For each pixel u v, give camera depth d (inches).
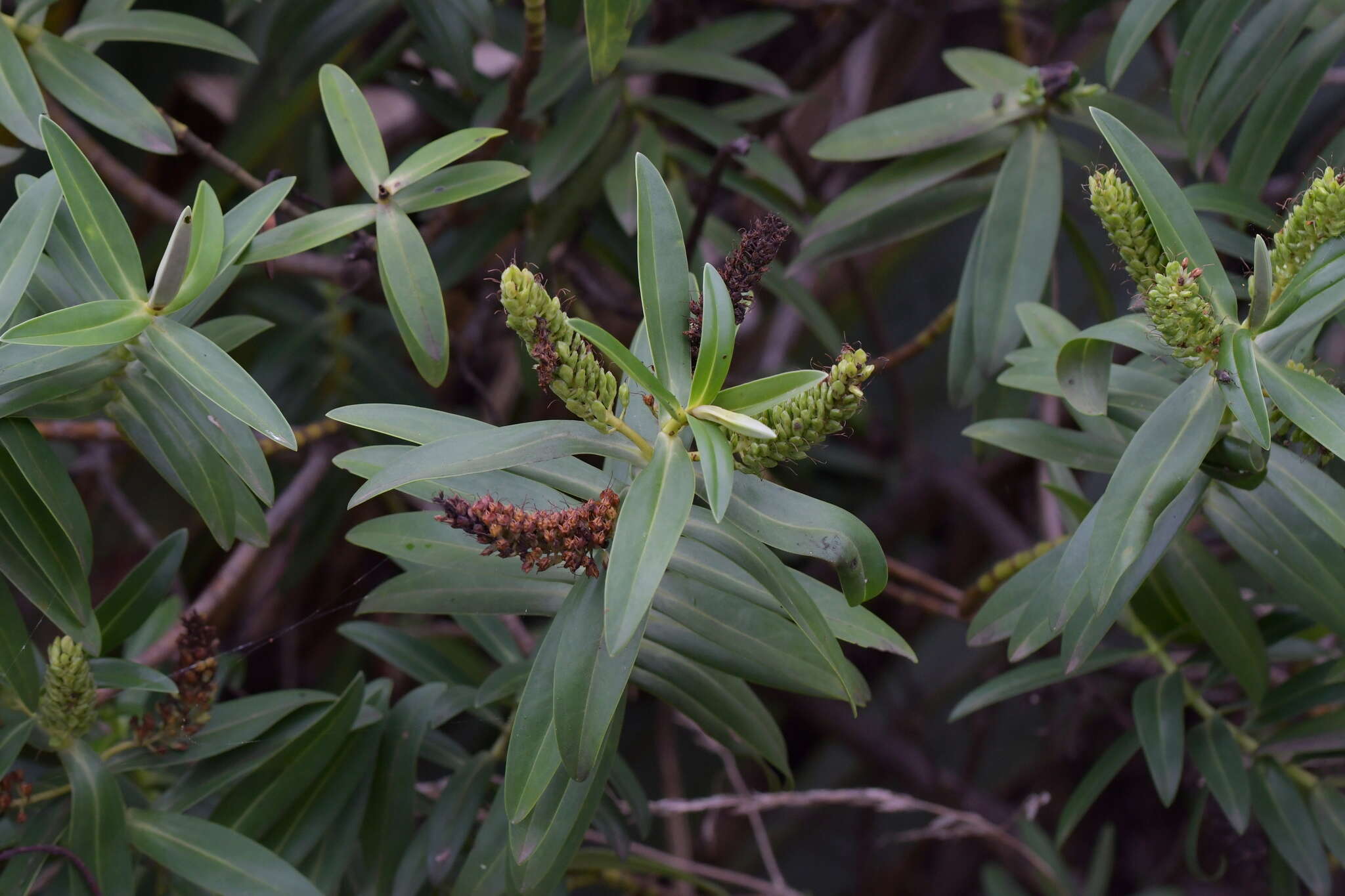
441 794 54.6
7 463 50.1
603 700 48.1
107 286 50.6
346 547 87.2
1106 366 50.4
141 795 52.5
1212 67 56.1
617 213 58.1
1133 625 55.6
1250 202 53.8
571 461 49.3
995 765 113.2
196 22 54.3
